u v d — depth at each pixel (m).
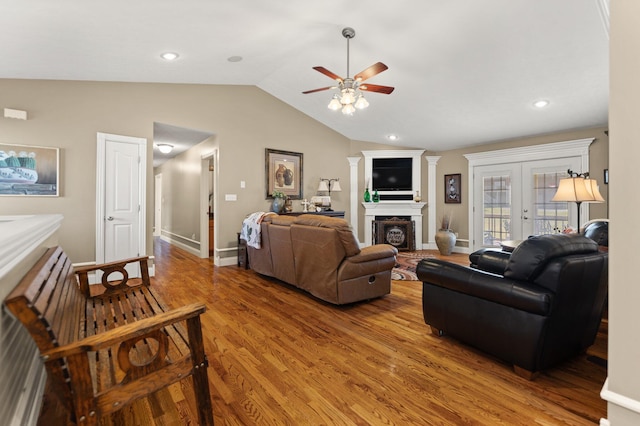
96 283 4.02
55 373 1.05
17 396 1.12
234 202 5.30
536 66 3.60
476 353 2.21
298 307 3.15
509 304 1.87
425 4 2.97
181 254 6.36
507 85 4.07
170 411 1.60
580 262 1.80
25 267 1.30
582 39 3.10
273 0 2.80
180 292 3.67
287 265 3.70
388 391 1.77
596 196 3.22
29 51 3.04
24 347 1.24
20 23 2.56
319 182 6.45
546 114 4.67
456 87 4.33
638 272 0.99
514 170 5.86
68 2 2.37
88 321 1.70
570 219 5.21
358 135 6.77
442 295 2.32
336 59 4.13
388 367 2.02
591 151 5.00
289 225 3.60
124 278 2.18
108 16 2.64
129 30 2.94
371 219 7.01
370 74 3.08
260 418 1.54
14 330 1.12
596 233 3.02
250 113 5.46
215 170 5.29
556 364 2.04
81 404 1.06
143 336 1.21
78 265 3.93
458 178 6.70
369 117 5.78
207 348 2.27
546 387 1.80
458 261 5.60
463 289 2.13
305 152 6.22
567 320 1.85
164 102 4.62
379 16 3.19
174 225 7.83
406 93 4.71
